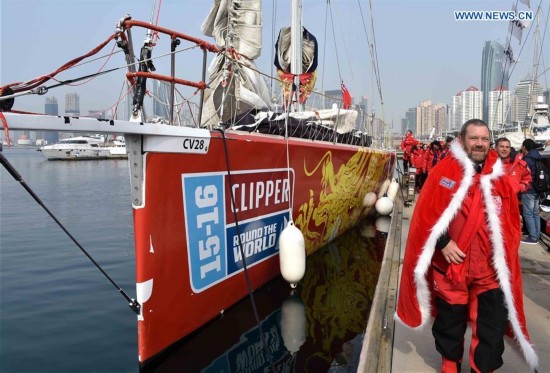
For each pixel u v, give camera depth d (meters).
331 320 4.73
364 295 5.53
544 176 6.18
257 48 6.08
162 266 3.78
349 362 3.83
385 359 3.26
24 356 4.00
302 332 4.42
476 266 2.60
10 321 4.90
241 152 4.67
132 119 3.60
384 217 11.12
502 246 2.52
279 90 7.50
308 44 8.44
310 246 6.83
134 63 3.56
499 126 14.06
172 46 3.98
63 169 36.75
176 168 3.85
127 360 3.95
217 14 6.04
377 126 11.59
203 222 4.21
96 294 5.93
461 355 2.75
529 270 5.11
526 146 6.37
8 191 20.23
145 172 3.56
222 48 4.61
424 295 2.73
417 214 2.70
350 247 8.02
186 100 4.38
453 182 2.57
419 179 14.00
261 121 5.25
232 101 5.52
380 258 7.29
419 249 2.67
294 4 7.51
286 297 5.39
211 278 4.38
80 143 55.19
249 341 4.20
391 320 3.99
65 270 7.20
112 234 10.39
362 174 8.86
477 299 2.64
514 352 3.30
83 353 4.09
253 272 5.13
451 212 2.55
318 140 6.76
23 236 10.12
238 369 3.70
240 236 4.77
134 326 4.78
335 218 7.81
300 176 5.99
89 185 22.91
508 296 2.53
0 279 6.66
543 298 4.28
